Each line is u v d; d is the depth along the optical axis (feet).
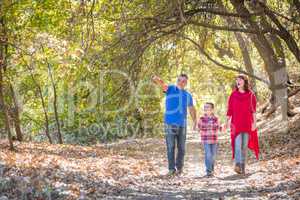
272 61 73.41
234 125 44.83
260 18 53.06
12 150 55.06
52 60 65.82
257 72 115.44
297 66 98.32
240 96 44.86
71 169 40.68
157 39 51.29
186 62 88.38
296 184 34.65
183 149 46.88
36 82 80.84
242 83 45.21
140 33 48.44
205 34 56.18
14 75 72.43
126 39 48.91
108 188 35.45
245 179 41.32
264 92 117.19
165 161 57.98
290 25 57.00
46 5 61.00
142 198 32.76
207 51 70.28
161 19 48.14
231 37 80.89
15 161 40.78
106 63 50.11
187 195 34.14
